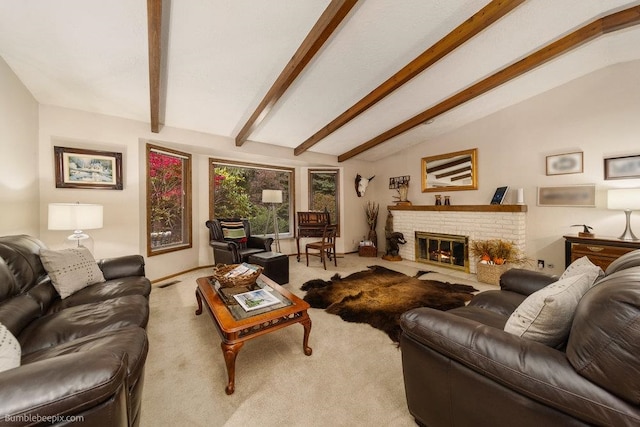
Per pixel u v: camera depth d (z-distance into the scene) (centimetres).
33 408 64
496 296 175
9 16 180
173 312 260
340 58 255
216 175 477
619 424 68
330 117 376
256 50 229
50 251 188
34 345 122
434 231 463
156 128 334
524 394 85
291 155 501
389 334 215
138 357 109
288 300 192
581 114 324
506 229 371
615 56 289
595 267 138
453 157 452
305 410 137
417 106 369
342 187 577
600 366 72
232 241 413
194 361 180
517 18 232
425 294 307
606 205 305
